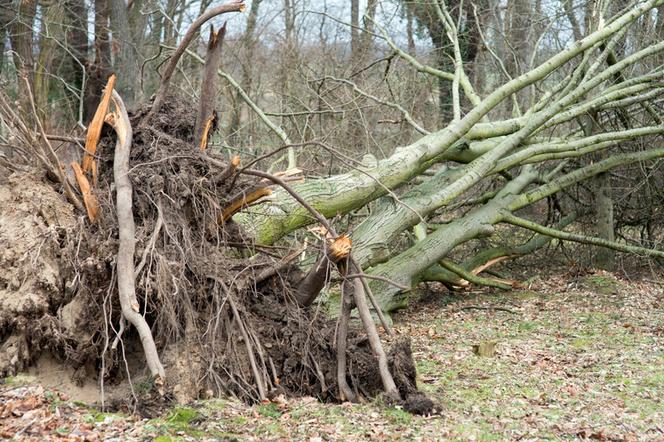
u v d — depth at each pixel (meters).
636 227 17.70
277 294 8.12
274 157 15.17
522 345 10.41
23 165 8.30
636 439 6.54
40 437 5.62
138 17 20.42
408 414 6.95
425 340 10.79
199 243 7.91
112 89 8.11
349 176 11.57
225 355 7.39
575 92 13.87
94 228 7.52
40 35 16.66
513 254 15.01
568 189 16.58
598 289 14.41
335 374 7.72
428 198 12.49
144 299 7.23
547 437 6.52
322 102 16.44
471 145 13.76
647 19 16.81
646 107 15.58
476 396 7.85
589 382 8.59
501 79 17.80
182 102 8.71
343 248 7.70
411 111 17.62
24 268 7.16
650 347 10.35
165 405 6.72
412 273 12.36
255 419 6.55
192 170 7.92
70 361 7.14
